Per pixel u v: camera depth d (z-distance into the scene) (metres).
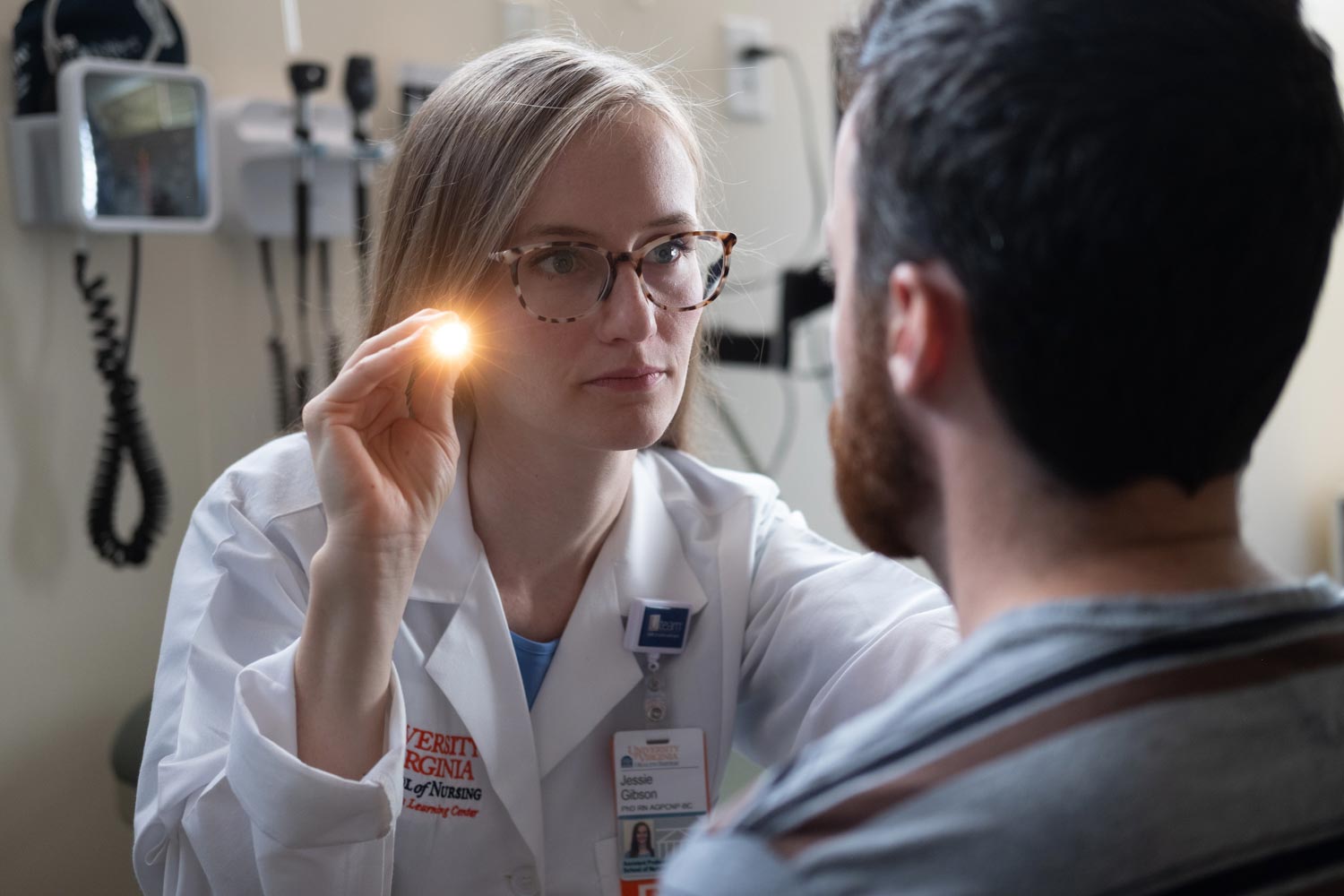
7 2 1.76
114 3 1.76
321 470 1.06
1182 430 0.56
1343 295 3.01
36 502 1.83
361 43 2.12
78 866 1.91
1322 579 0.62
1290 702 0.53
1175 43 0.53
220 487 1.32
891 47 0.59
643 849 1.24
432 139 1.21
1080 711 0.52
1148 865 0.49
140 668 1.98
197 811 1.10
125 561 1.84
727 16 2.57
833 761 0.56
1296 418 3.06
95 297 1.85
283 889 1.05
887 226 0.59
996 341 0.55
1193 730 0.51
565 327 1.14
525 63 1.19
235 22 1.97
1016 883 0.49
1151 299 0.53
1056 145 0.53
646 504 1.39
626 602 1.31
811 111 2.75
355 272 1.81
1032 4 0.55
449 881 1.22
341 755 1.07
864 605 1.34
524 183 1.13
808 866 0.51
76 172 1.69
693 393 1.51
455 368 1.11
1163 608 0.54
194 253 1.99
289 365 2.09
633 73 1.20
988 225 0.54
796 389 2.74
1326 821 0.52
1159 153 0.52
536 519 1.28
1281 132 0.54
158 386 1.96
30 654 1.83
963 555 0.61
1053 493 0.57
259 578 1.22
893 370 0.60
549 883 1.25
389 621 1.07
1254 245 0.54
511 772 1.22
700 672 1.33
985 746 0.52
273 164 1.99
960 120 0.55
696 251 1.21
